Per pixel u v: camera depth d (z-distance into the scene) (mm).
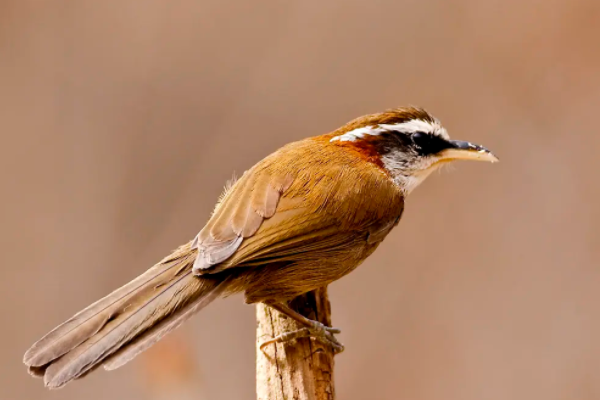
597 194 14617
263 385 7488
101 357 6770
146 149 15492
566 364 13664
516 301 14156
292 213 7695
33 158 15289
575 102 15062
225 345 13977
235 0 16047
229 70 15820
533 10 15289
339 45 15859
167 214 15195
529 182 14867
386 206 8320
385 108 15531
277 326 7984
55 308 14555
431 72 15562
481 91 15359
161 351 12789
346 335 14008
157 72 15750
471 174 14938
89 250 14914
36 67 15594
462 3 15586
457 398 13570
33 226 14930
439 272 14438
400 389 13625
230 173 15375
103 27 15766
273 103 15734
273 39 15922
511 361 13781
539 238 14539
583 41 15055
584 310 13984
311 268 7898
